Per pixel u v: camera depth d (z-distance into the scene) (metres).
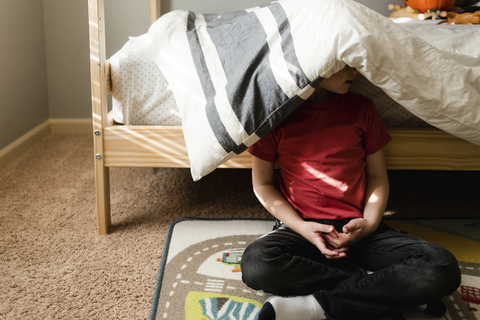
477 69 0.99
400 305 0.73
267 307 0.73
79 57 1.90
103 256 1.01
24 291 0.87
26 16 1.68
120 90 1.09
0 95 1.50
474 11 1.60
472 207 1.32
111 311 0.82
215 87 0.91
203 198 1.35
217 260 0.99
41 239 1.08
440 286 0.73
